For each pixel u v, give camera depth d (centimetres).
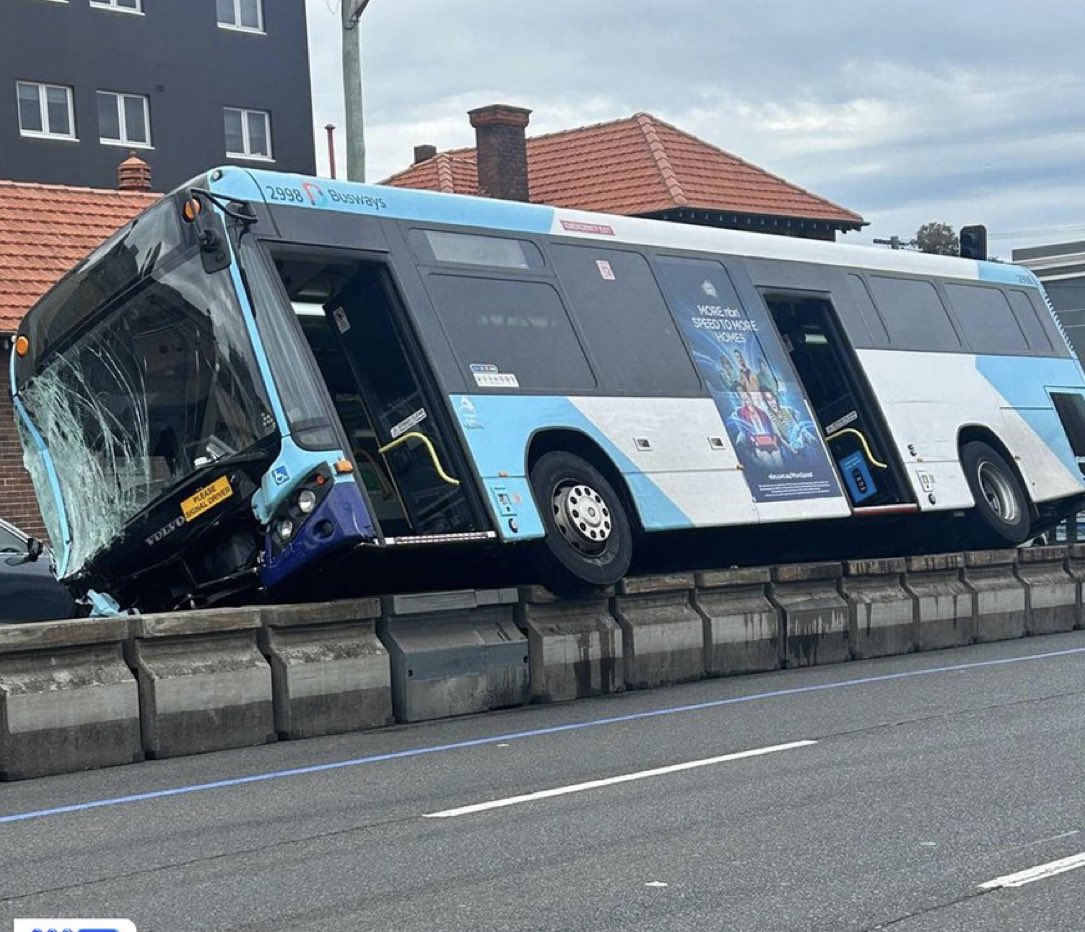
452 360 1706
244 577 1591
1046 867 920
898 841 985
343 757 1351
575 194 5050
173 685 1387
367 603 1561
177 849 985
